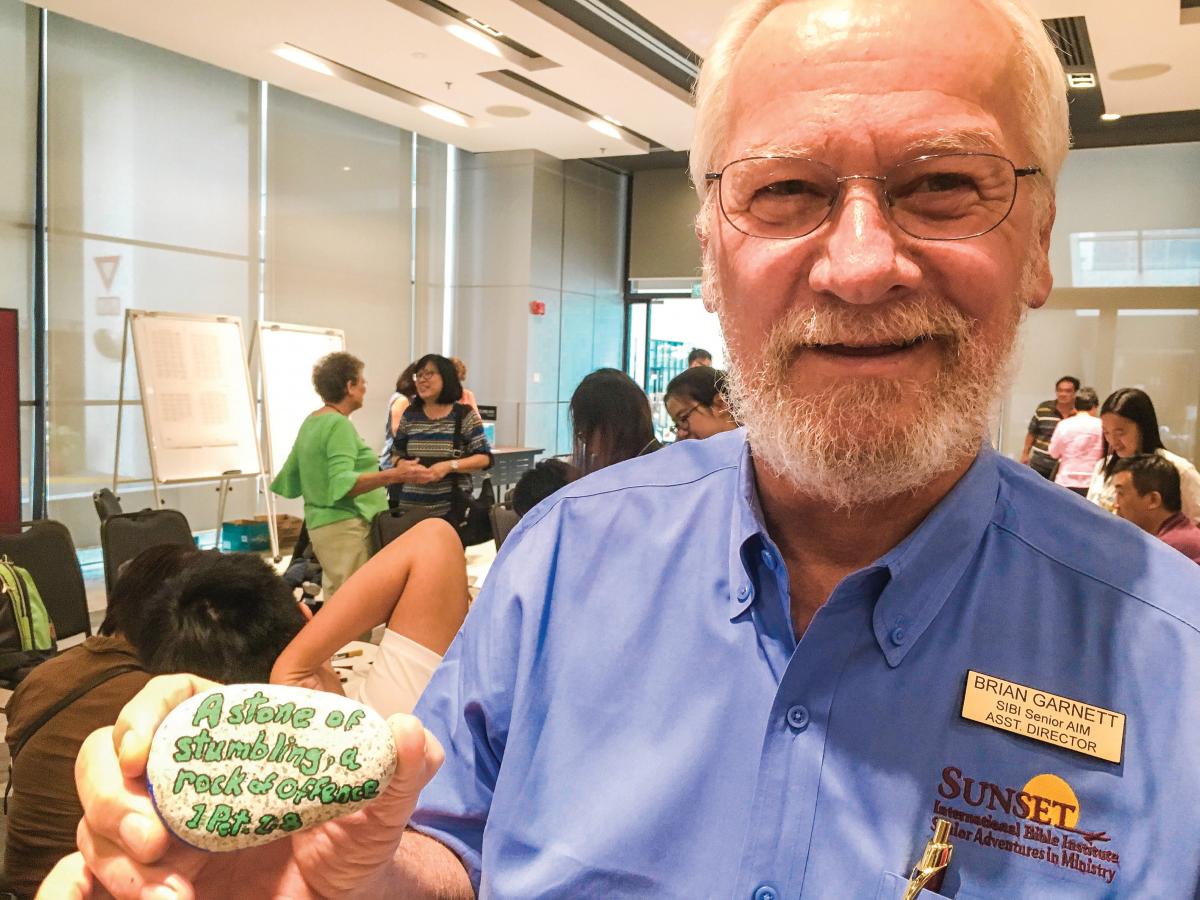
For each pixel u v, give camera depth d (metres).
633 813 0.42
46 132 3.58
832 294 0.38
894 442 0.38
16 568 1.94
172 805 0.32
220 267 4.36
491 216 5.82
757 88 0.40
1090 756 0.37
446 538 0.97
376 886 0.39
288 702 0.34
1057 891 0.36
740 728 0.42
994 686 0.39
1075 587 0.40
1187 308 4.95
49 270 3.62
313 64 3.98
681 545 0.47
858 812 0.39
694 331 6.53
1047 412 4.35
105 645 0.98
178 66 4.08
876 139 0.37
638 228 6.63
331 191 4.95
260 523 3.99
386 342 5.46
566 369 6.20
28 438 3.62
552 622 0.48
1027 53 0.40
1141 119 4.63
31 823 0.93
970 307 0.38
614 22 3.60
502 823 0.45
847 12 0.39
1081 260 5.16
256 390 4.53
